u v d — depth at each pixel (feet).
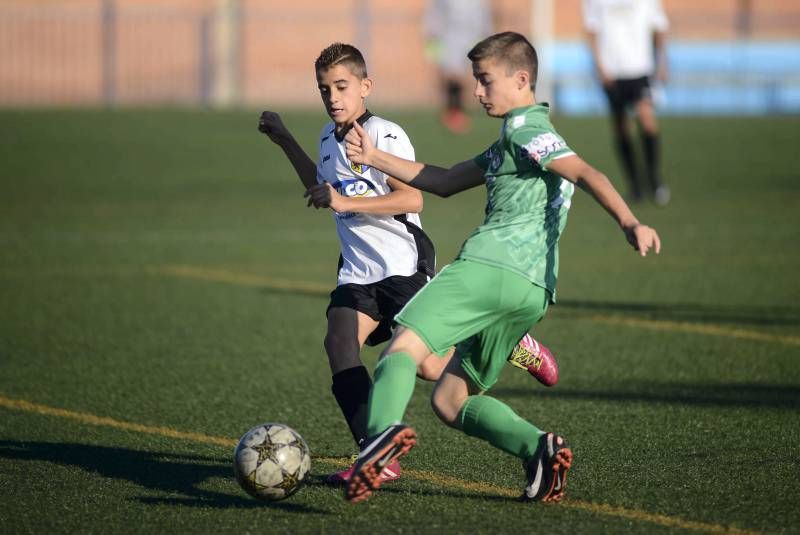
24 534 54.80
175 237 163.94
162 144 275.39
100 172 232.73
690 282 130.52
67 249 152.97
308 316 113.80
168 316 113.09
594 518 56.18
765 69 393.29
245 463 57.21
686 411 78.64
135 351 98.22
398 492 61.00
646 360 94.94
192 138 286.66
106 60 391.24
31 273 135.85
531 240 56.65
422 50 405.59
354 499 52.54
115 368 92.07
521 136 56.39
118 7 401.49
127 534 54.70
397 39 405.80
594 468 65.16
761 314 113.39
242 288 128.26
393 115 333.83
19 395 83.46
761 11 428.97
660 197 194.80
